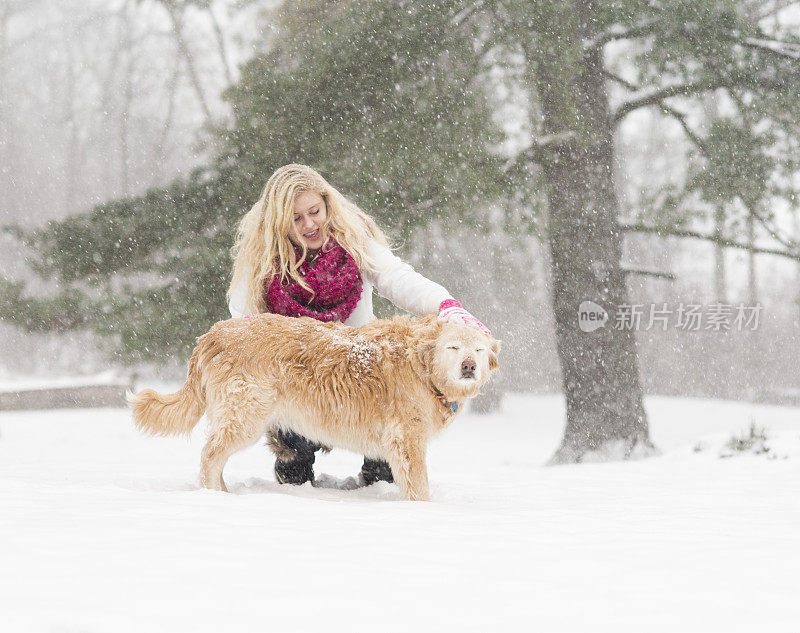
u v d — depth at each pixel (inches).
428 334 184.9
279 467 218.8
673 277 532.7
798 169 494.9
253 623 78.2
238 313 214.2
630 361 528.1
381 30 497.0
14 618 76.0
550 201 530.6
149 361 488.4
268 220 204.7
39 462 317.7
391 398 183.6
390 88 491.5
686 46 494.0
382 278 211.9
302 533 120.6
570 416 533.3
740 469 311.9
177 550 104.3
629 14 499.8
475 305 1027.9
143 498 153.2
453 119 477.4
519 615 84.0
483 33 518.0
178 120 1838.1
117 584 88.3
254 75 517.0
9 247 1598.2
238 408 183.2
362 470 220.4
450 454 636.7
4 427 689.6
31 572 92.0
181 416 191.2
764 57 503.5
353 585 92.7
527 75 494.0
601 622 82.6
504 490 229.1
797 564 109.6
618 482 262.8
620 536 130.3
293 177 205.2
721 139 504.4
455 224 480.7
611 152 541.3
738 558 113.0
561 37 490.6
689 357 1542.8
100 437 616.4
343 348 186.1
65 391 909.2
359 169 469.4
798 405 1213.7
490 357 190.4
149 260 506.6
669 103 542.0
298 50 525.7
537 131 515.5
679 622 82.9
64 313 489.4
